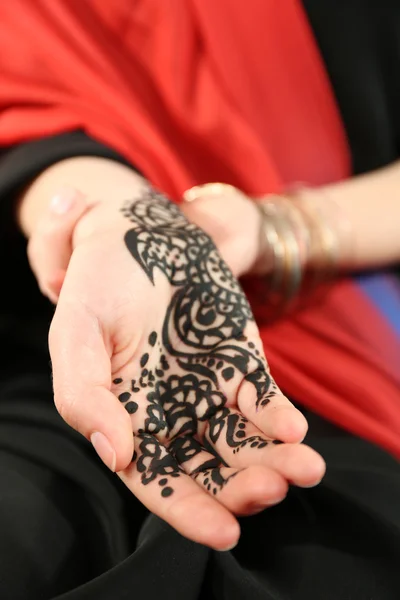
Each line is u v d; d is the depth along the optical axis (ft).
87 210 1.81
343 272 2.20
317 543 1.64
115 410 1.47
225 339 1.62
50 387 1.99
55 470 1.74
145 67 2.26
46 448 1.78
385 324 2.18
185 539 1.55
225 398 1.56
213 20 2.24
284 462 1.43
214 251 1.71
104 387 1.50
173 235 1.71
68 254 1.80
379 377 2.06
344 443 1.87
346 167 2.38
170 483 1.46
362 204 2.20
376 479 1.73
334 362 2.05
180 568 1.54
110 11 2.24
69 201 1.78
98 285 1.59
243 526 1.69
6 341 2.13
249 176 2.21
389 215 2.19
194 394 1.57
